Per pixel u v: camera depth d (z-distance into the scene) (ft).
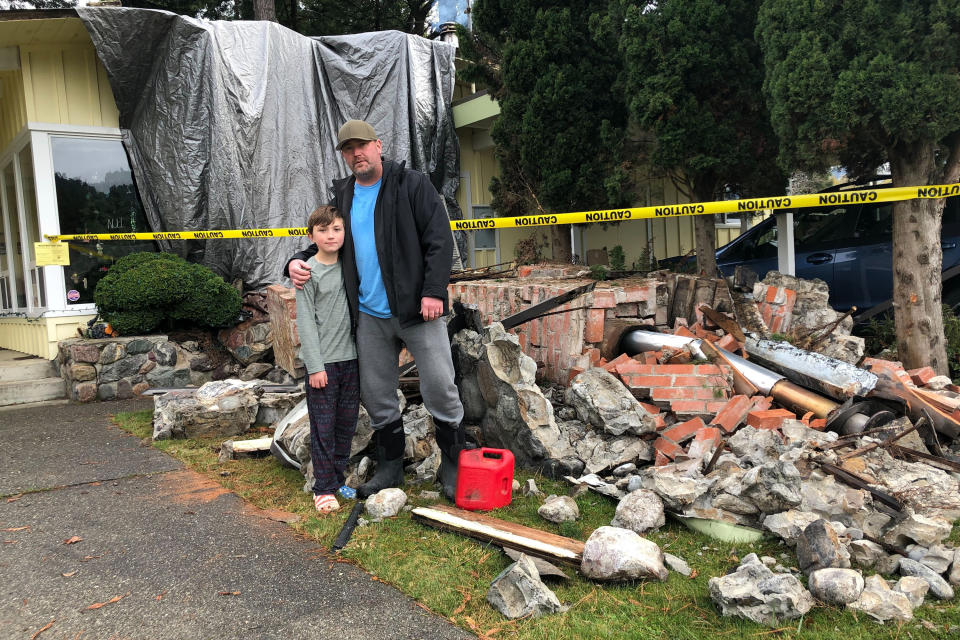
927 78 13.55
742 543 8.74
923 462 10.54
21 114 24.35
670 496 9.21
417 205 10.10
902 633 6.46
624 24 22.09
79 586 8.04
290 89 27.17
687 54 20.76
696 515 9.08
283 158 26.91
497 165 36.88
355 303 10.37
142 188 25.12
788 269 19.27
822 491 9.08
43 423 18.02
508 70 26.71
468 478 10.09
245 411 15.96
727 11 20.99
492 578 7.93
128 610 7.41
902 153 15.19
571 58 25.84
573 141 25.58
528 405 11.80
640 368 12.73
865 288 20.36
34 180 24.03
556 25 25.21
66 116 24.36
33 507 11.03
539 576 7.49
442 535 9.23
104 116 25.17
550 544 8.48
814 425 11.76
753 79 21.17
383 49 29.35
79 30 23.21
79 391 21.01
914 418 11.79
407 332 10.39
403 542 9.01
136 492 11.69
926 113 13.74
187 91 24.56
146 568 8.51
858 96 14.20
